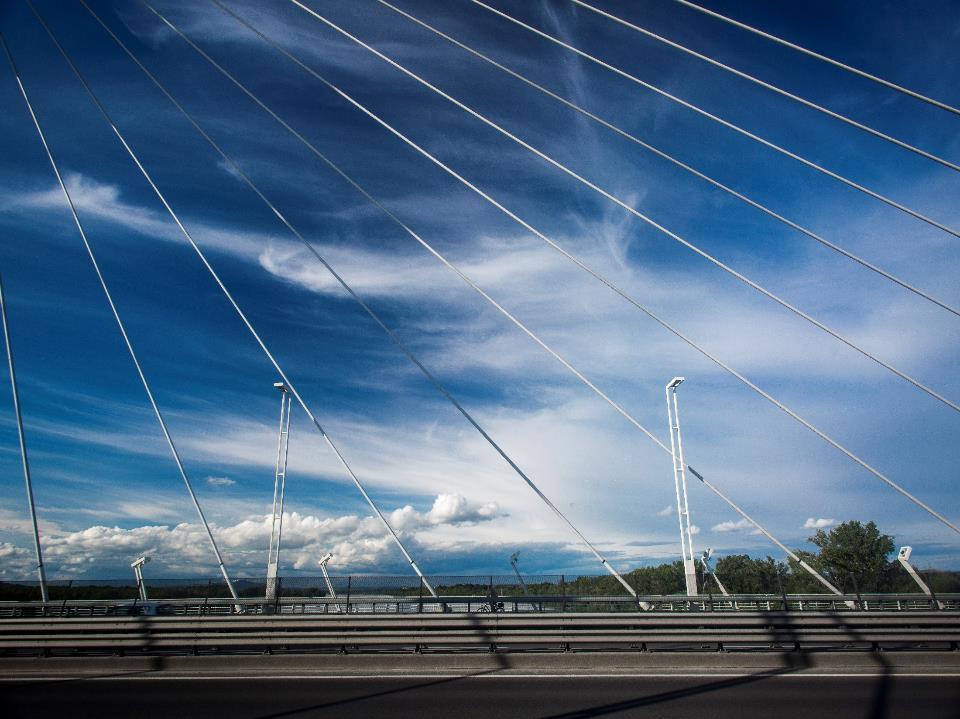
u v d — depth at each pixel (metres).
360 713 8.80
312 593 15.51
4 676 11.96
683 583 24.73
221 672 12.12
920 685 10.34
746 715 8.49
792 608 17.12
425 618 13.28
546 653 12.75
